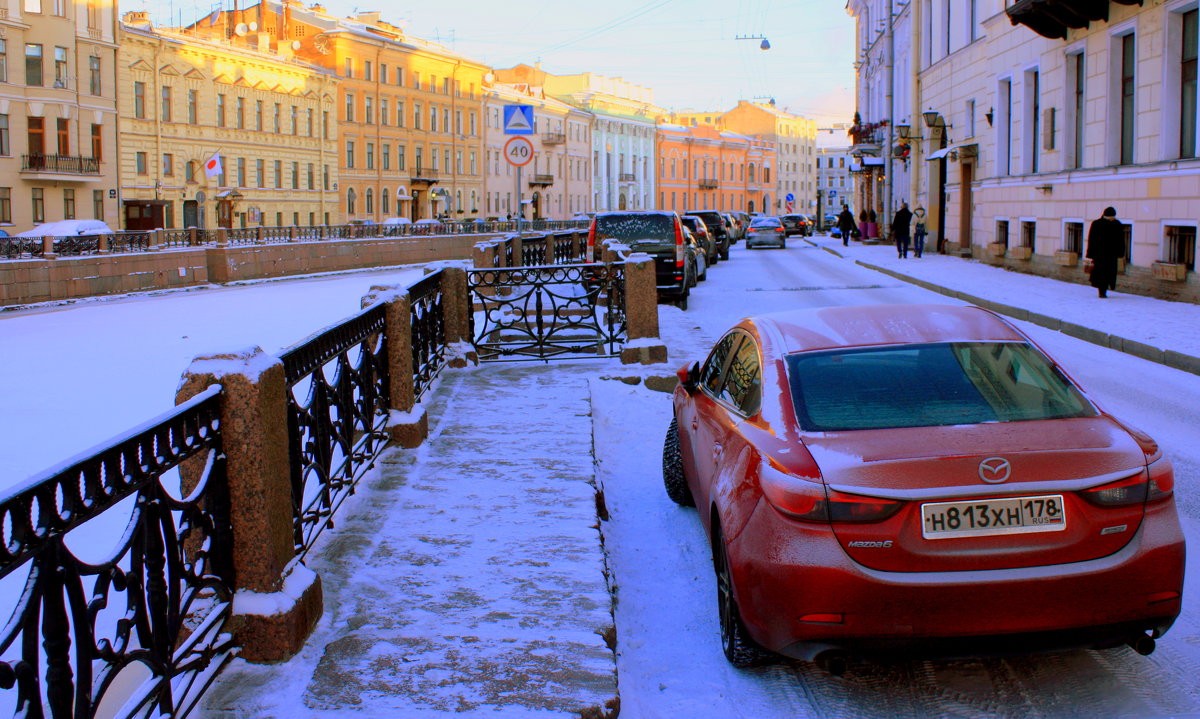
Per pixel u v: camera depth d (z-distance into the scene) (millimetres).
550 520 5566
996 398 4148
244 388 3877
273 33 69812
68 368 12383
